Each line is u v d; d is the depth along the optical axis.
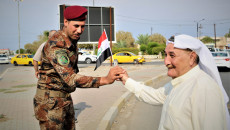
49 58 1.71
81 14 1.74
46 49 1.76
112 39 19.22
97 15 18.66
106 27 18.91
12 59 25.56
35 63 4.02
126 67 18.80
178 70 1.26
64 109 1.91
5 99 6.45
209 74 1.32
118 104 5.17
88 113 4.68
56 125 1.86
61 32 1.81
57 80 1.84
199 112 1.04
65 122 2.05
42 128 1.89
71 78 1.64
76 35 1.81
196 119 1.05
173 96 1.22
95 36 18.73
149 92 1.70
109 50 2.52
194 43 1.20
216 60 14.42
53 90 1.87
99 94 6.86
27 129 3.88
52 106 1.85
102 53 2.56
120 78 1.83
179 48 1.23
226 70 14.94
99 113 4.66
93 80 1.66
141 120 4.47
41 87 1.89
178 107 1.14
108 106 5.25
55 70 1.81
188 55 1.23
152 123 4.29
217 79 1.29
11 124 4.14
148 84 9.13
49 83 1.86
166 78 11.52
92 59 26.45
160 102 1.66
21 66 23.98
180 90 1.19
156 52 41.44
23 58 24.75
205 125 1.00
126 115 4.84
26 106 5.57
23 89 8.29
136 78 10.58
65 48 1.77
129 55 22.83
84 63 27.17
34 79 11.58
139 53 40.31
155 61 29.89
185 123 1.11
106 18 18.83
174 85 1.29
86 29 18.52
